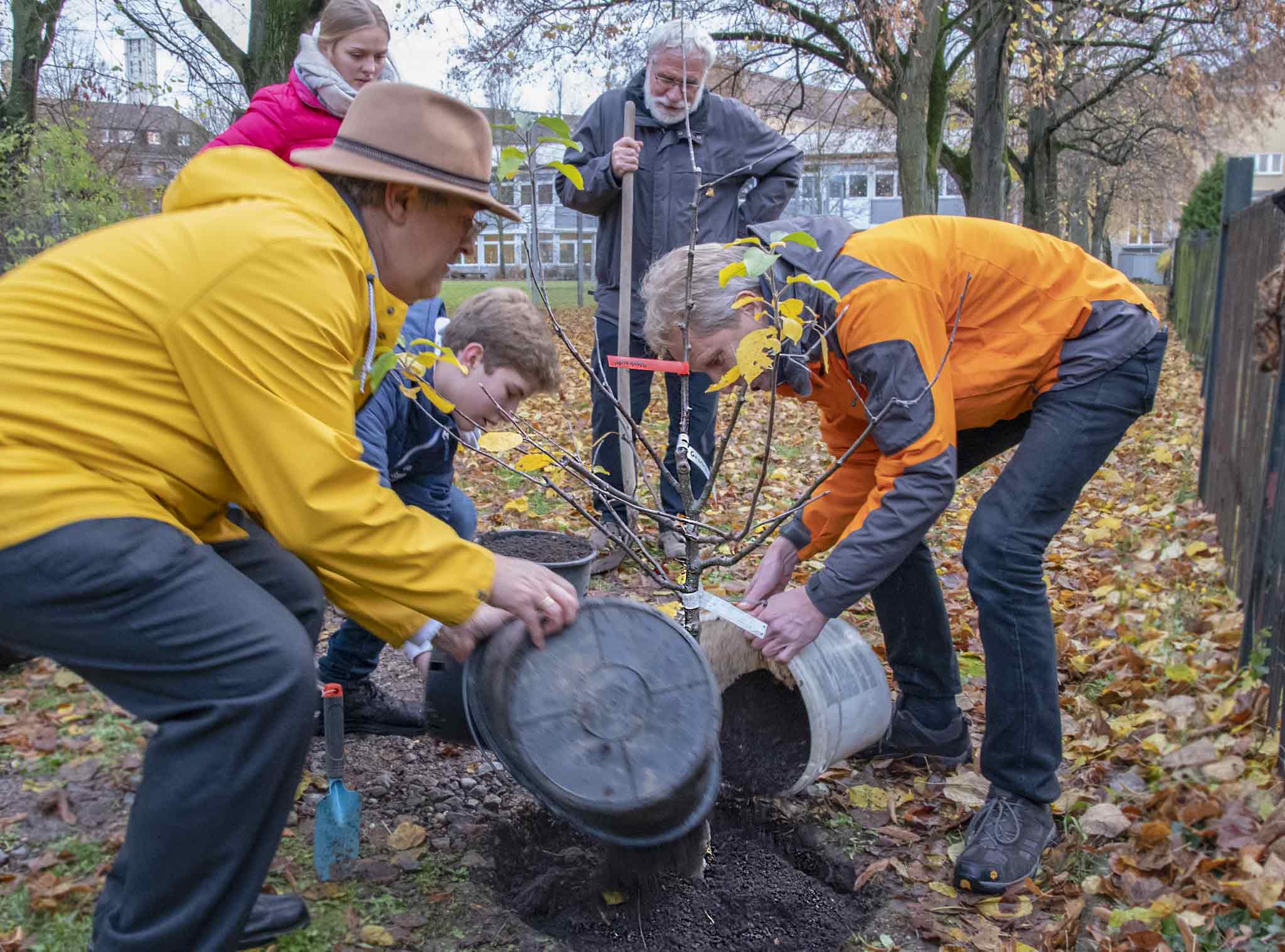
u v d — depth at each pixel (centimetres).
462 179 197
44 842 278
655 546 548
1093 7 1866
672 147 503
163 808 181
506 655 221
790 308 230
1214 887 256
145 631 177
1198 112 2361
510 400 301
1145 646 415
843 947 250
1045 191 2534
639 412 522
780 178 525
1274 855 260
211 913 187
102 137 1590
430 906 258
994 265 272
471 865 276
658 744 219
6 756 323
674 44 486
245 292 175
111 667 181
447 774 325
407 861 275
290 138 396
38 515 171
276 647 183
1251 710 350
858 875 277
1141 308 278
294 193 194
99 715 351
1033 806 280
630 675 226
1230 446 561
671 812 218
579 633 227
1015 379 273
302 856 276
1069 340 275
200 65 1362
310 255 181
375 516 186
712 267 261
